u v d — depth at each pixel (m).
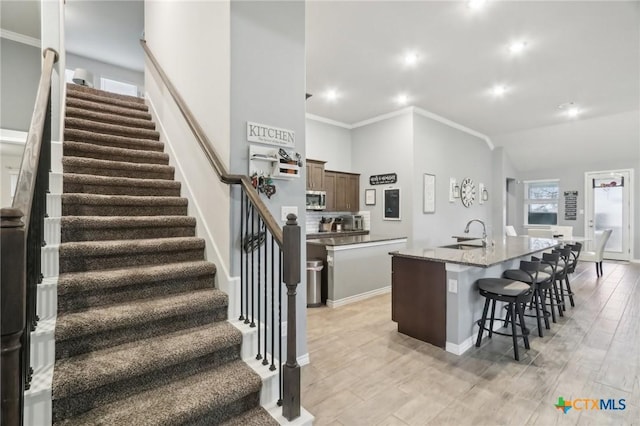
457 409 2.06
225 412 1.67
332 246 4.27
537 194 9.52
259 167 2.45
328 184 6.56
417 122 6.29
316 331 3.41
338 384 2.35
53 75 2.70
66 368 1.53
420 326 3.16
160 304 1.99
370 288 4.81
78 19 4.72
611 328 3.46
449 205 7.13
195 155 2.80
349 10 3.21
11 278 0.91
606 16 3.29
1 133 4.24
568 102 5.90
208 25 2.61
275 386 1.85
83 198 2.44
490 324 3.16
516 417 1.97
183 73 3.15
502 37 3.70
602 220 8.38
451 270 2.91
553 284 3.88
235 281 2.24
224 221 2.30
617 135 7.29
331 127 6.99
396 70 4.59
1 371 0.91
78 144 2.96
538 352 2.88
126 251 2.22
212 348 1.87
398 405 2.10
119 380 1.56
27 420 1.33
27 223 1.07
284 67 2.62
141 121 3.88
